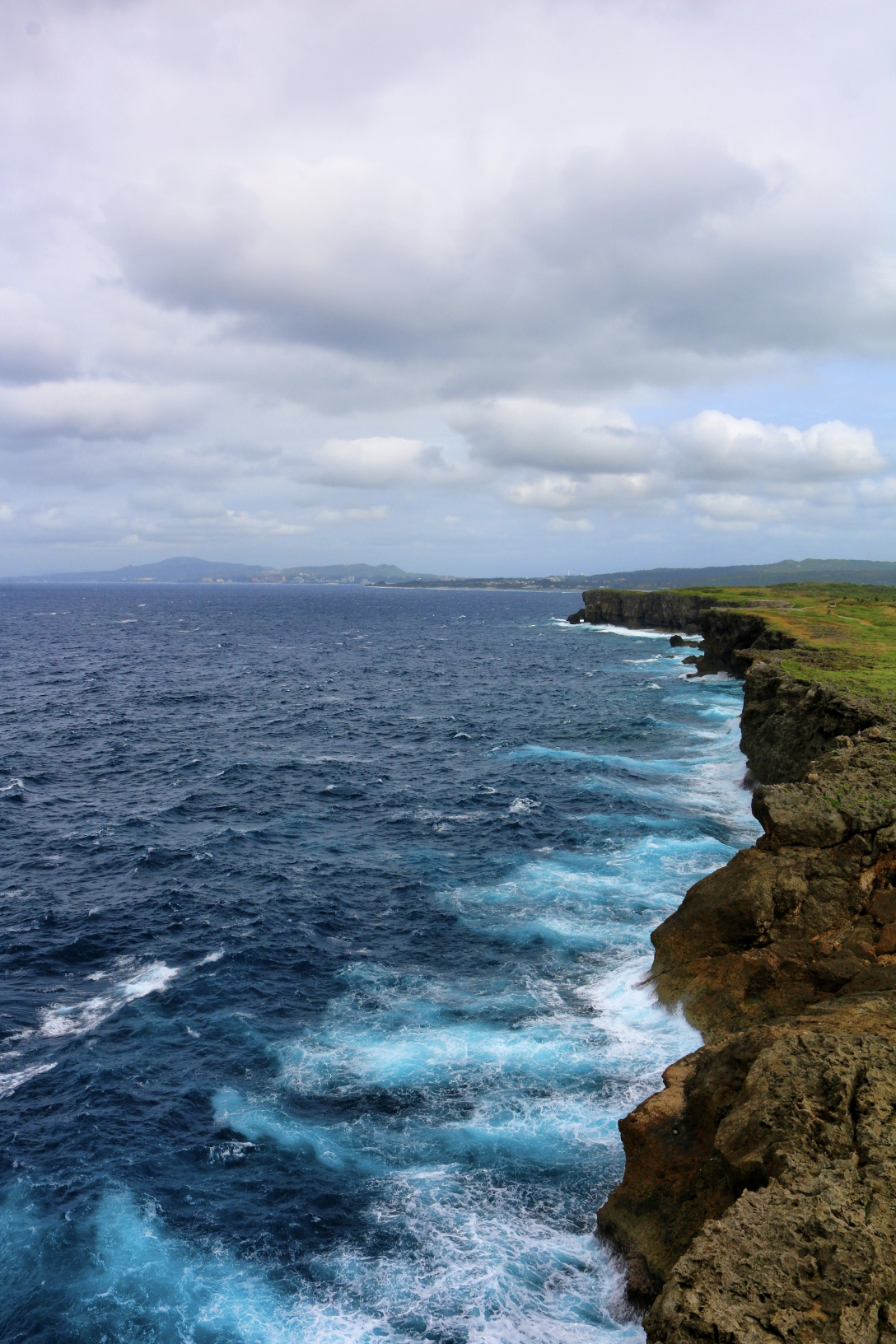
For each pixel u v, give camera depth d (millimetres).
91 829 50156
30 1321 18391
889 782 32500
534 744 72500
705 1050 22625
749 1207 14414
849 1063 17562
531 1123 23875
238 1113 24859
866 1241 13359
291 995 31438
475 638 187250
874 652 69750
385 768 64750
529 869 42656
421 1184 21969
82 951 35000
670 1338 12461
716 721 82250
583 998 30328
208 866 44344
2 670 122562
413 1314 18312
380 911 38531
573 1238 20188
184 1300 18859
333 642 179750
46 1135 24109
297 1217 21016
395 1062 26969
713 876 31891
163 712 89312
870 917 27781
